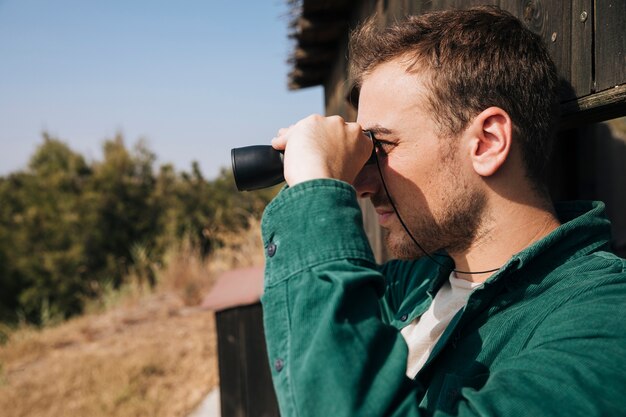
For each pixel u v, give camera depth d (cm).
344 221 77
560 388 61
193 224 1359
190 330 604
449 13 96
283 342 73
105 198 1447
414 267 129
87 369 507
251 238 759
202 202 1416
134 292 812
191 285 746
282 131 92
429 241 95
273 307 76
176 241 1051
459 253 97
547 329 73
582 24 96
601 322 67
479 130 88
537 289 83
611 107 93
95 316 722
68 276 1376
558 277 82
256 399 286
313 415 65
